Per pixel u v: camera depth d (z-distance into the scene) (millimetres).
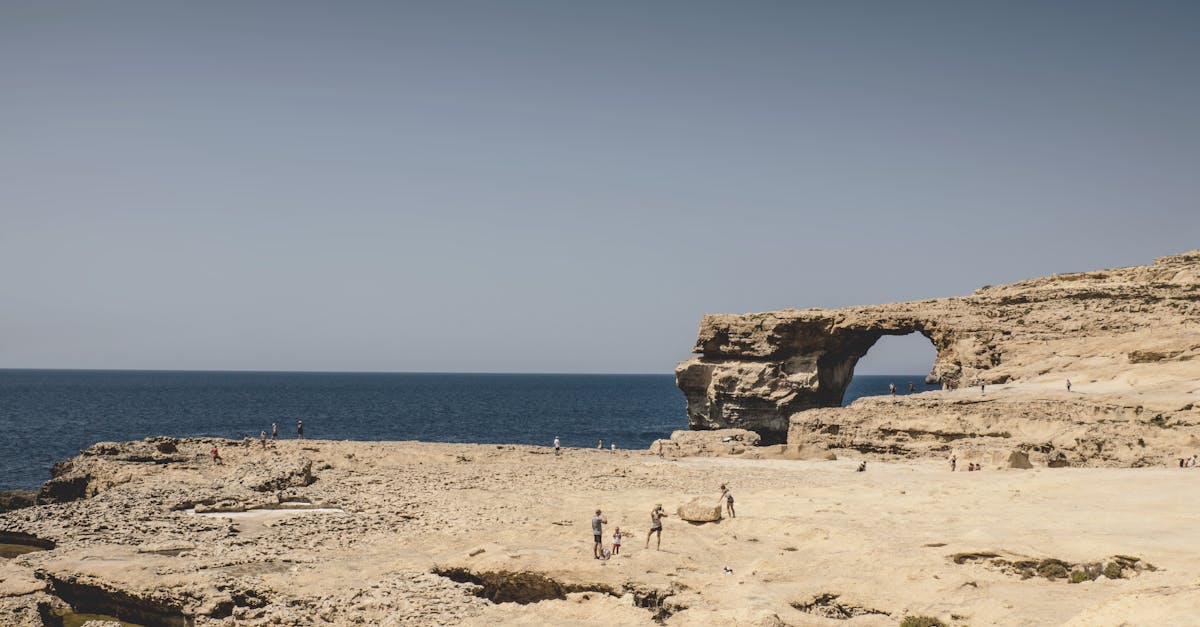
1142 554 27500
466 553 33688
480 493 53688
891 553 30781
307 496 51719
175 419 166625
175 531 40969
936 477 55469
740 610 25531
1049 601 25578
